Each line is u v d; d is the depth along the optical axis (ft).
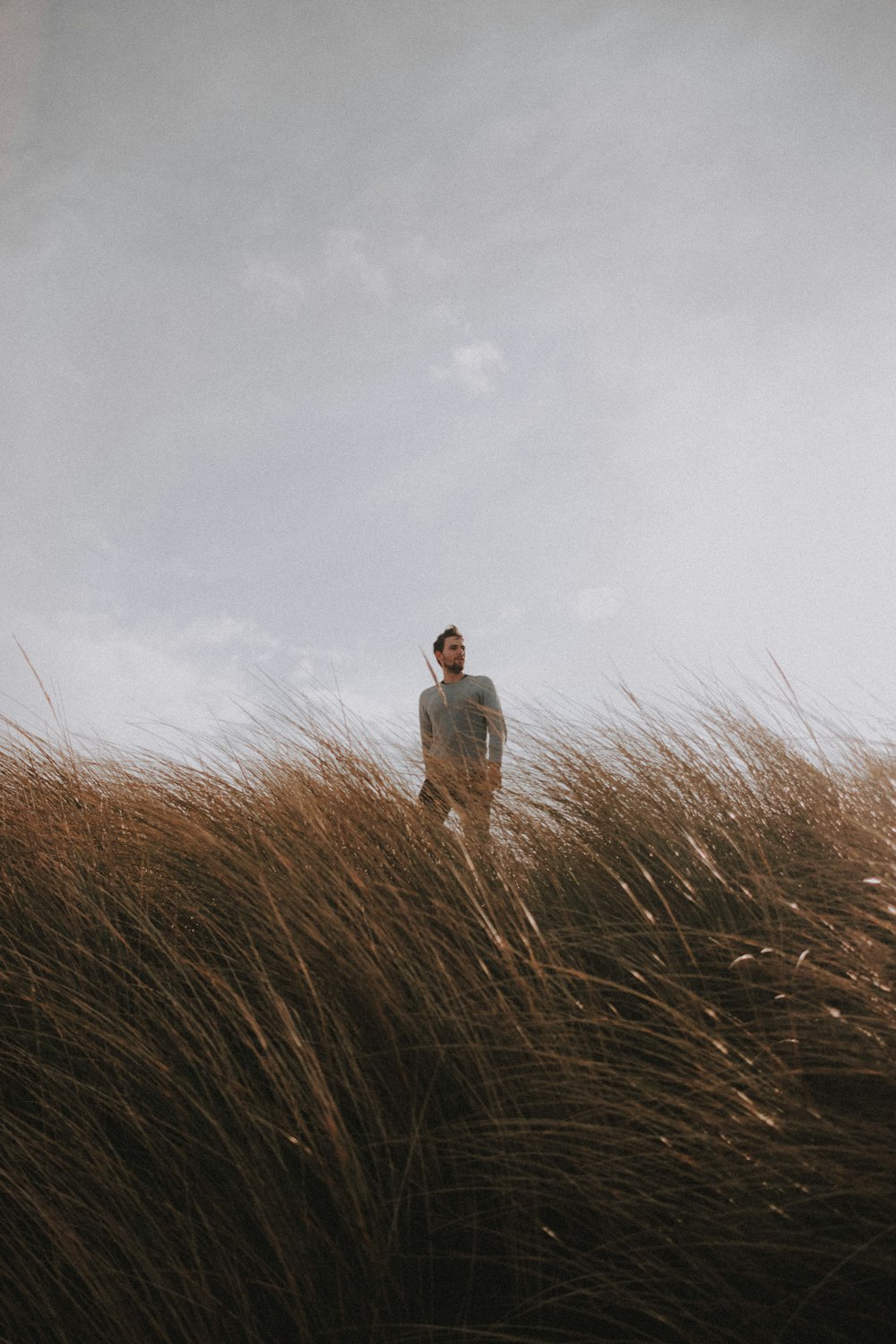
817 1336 3.34
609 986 5.47
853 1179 3.56
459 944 5.80
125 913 6.96
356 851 7.27
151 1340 3.68
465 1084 4.60
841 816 6.68
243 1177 4.17
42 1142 4.62
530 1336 3.61
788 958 5.14
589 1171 3.93
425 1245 4.10
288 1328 3.74
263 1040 4.69
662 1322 3.57
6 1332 3.70
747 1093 4.17
